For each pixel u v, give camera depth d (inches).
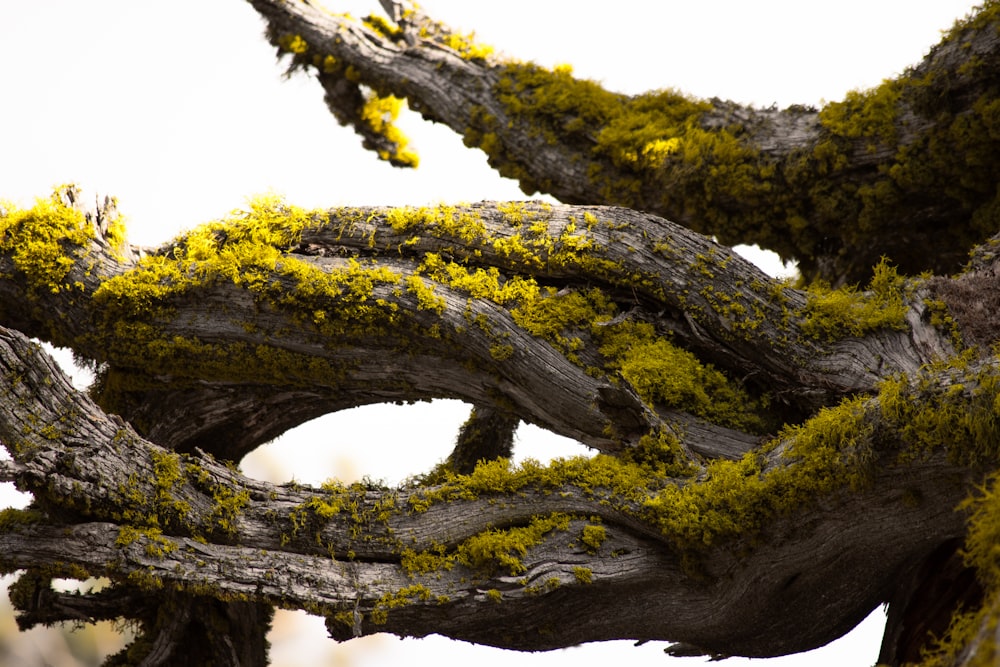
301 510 481.7
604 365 492.7
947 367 401.4
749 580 439.5
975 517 365.1
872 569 434.3
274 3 813.2
